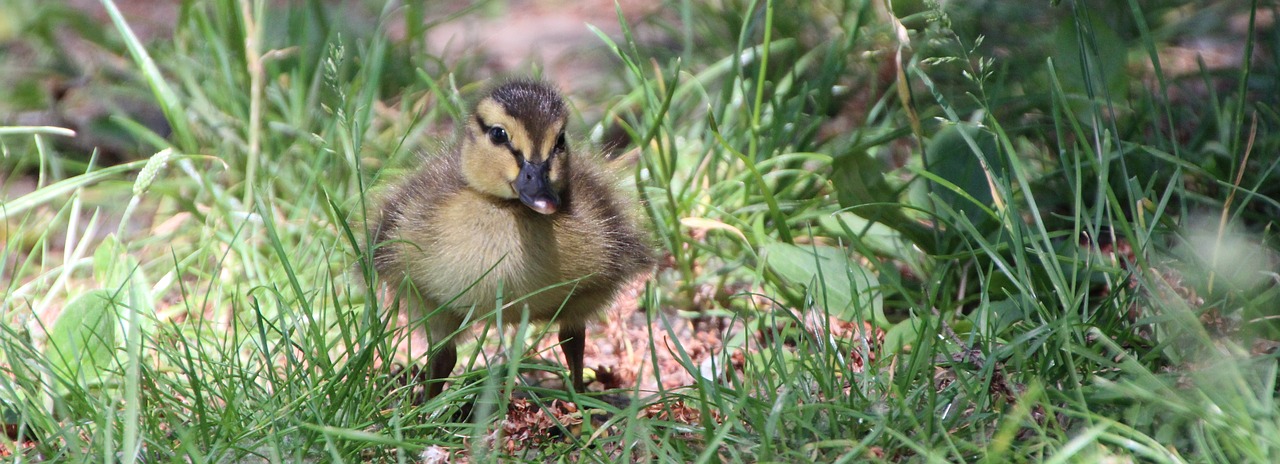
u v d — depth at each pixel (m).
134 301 5.79
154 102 12.39
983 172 9.00
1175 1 12.77
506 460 6.44
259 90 10.59
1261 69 11.18
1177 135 10.53
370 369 6.86
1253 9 7.90
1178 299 6.64
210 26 11.62
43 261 9.00
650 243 8.67
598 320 8.27
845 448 6.08
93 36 13.23
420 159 9.25
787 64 12.20
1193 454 5.84
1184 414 5.85
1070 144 10.28
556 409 7.28
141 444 6.31
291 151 10.94
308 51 12.12
